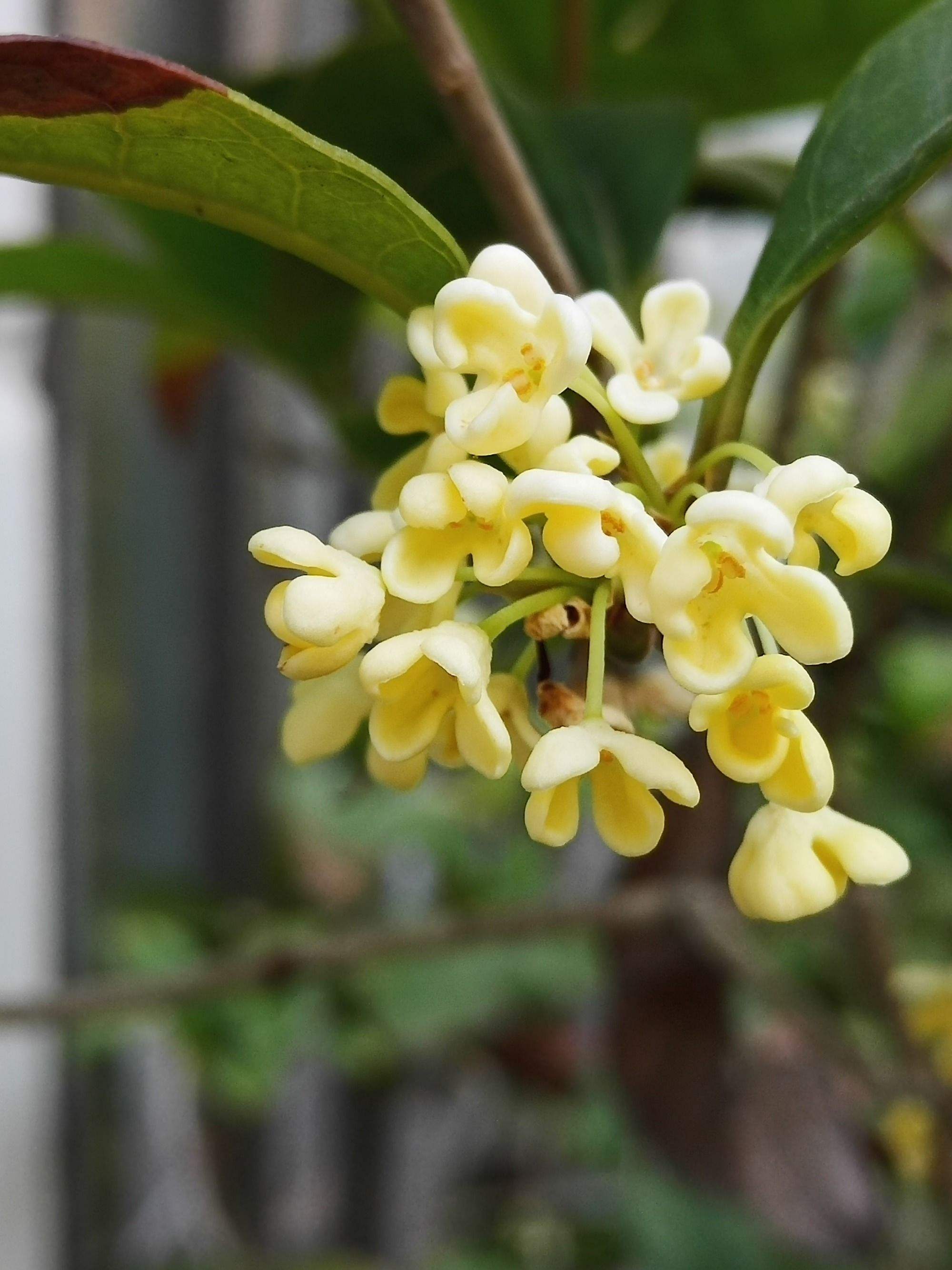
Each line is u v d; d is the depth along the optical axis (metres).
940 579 0.14
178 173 0.10
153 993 0.16
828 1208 0.20
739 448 0.10
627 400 0.10
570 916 0.18
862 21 0.18
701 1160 0.20
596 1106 0.31
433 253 0.10
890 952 0.19
